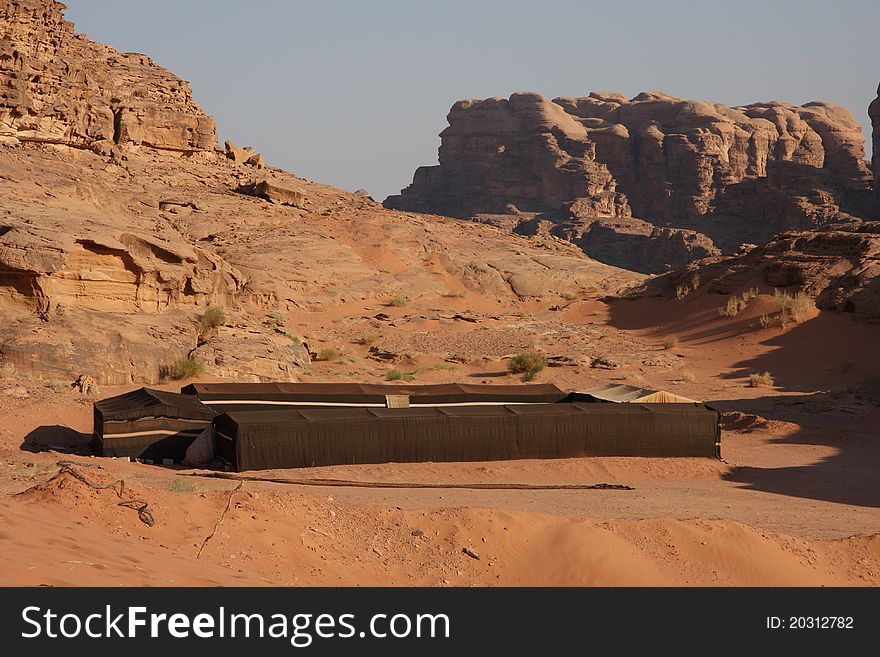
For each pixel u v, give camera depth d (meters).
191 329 48.38
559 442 31.75
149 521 13.37
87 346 42.09
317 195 116.19
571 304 91.94
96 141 100.06
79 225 48.34
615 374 60.59
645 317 85.75
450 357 65.12
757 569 15.95
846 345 64.38
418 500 22.64
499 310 88.75
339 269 86.56
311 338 68.31
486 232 112.94
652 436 32.59
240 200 102.00
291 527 14.54
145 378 42.94
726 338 71.88
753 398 50.62
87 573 10.28
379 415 30.25
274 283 79.62
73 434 31.92
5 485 19.61
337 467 28.89
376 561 14.57
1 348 40.38
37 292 44.22
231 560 13.10
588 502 23.72
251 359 47.25
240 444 27.86
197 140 114.06
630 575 14.99
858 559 17.12
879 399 45.19
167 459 29.75
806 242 84.31
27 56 90.50
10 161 61.47
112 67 113.44
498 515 16.22
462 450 30.72
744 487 28.78
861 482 29.50
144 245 50.16
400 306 83.88
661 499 25.05
